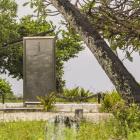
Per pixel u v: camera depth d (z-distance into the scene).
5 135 14.41
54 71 26.70
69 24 11.21
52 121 6.80
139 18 10.73
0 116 22.78
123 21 10.70
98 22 10.78
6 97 46.31
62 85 58.00
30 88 26.75
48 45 26.53
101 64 10.51
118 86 10.40
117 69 10.35
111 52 10.46
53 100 26.53
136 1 10.57
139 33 10.70
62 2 10.67
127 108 11.32
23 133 14.46
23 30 60.88
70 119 6.95
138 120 10.89
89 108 27.66
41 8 10.97
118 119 11.47
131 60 10.79
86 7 10.75
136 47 11.07
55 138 6.73
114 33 10.80
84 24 10.56
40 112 25.27
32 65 26.67
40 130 15.27
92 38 10.52
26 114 23.94
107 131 11.76
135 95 10.34
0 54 61.47
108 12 10.62
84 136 11.02
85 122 16.97
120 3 10.60
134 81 10.39
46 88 26.69
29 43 26.64
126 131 10.65
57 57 59.28
